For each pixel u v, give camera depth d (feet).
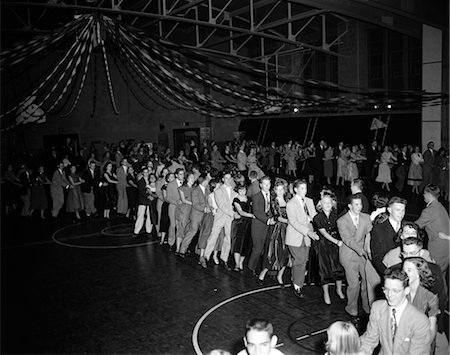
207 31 85.97
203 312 21.88
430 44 61.98
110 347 18.60
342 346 10.14
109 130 79.05
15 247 34.94
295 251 23.15
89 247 34.50
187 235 30.48
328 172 66.69
